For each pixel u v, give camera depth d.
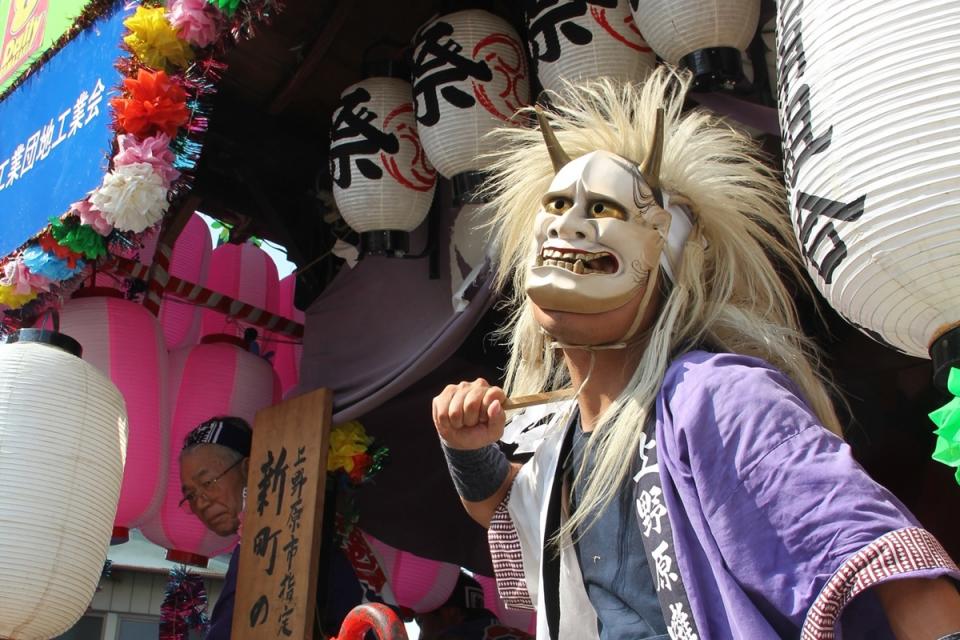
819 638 1.17
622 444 1.49
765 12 3.16
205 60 3.55
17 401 3.19
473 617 5.16
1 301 3.75
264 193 4.71
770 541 1.24
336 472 4.20
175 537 4.47
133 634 8.97
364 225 3.83
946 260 1.41
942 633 1.15
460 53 3.48
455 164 3.46
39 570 3.05
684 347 1.60
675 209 1.71
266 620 3.78
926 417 3.59
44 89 4.30
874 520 1.19
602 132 1.84
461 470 1.80
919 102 1.42
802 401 1.38
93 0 4.00
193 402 4.43
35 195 3.93
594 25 3.11
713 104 2.91
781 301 1.75
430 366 3.74
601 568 1.52
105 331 4.02
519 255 2.03
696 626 1.31
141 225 3.48
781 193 1.97
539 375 1.92
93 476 3.24
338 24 4.00
